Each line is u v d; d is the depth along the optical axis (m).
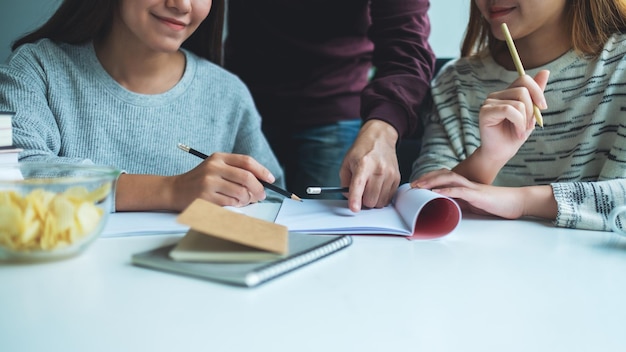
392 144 1.11
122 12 1.09
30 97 1.07
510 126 0.95
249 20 1.49
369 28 1.42
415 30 1.34
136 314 0.49
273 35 1.48
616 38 1.13
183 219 0.61
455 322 0.48
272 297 0.53
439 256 0.68
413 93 1.24
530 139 1.18
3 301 0.51
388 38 1.35
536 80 0.94
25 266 0.61
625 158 1.05
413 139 1.57
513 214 0.90
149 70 1.19
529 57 1.20
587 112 1.12
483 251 0.71
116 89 1.17
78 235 0.62
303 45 1.47
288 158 1.61
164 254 0.62
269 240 0.62
